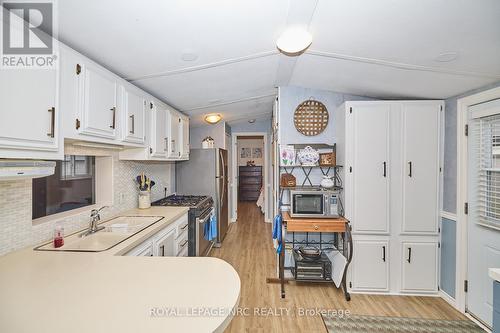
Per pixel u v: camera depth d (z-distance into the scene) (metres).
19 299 0.98
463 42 1.67
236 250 4.06
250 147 9.52
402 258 2.73
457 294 2.46
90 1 1.21
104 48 1.71
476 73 2.06
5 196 1.43
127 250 1.60
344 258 2.71
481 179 2.26
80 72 1.53
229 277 1.17
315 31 1.74
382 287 2.74
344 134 2.81
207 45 1.86
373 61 2.15
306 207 2.79
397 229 2.74
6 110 1.08
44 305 0.94
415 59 2.00
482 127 2.26
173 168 4.29
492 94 2.15
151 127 2.57
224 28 1.64
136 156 2.49
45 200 1.87
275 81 3.07
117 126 1.95
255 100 3.93
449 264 2.58
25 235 1.56
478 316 2.28
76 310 0.91
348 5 1.41
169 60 2.01
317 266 2.81
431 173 2.69
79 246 1.74
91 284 1.10
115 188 2.52
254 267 3.40
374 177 2.73
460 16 1.41
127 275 1.19
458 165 2.47
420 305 2.54
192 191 4.30
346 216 2.77
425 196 2.70
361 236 2.76
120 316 0.87
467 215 2.40
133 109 2.17
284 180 3.05
